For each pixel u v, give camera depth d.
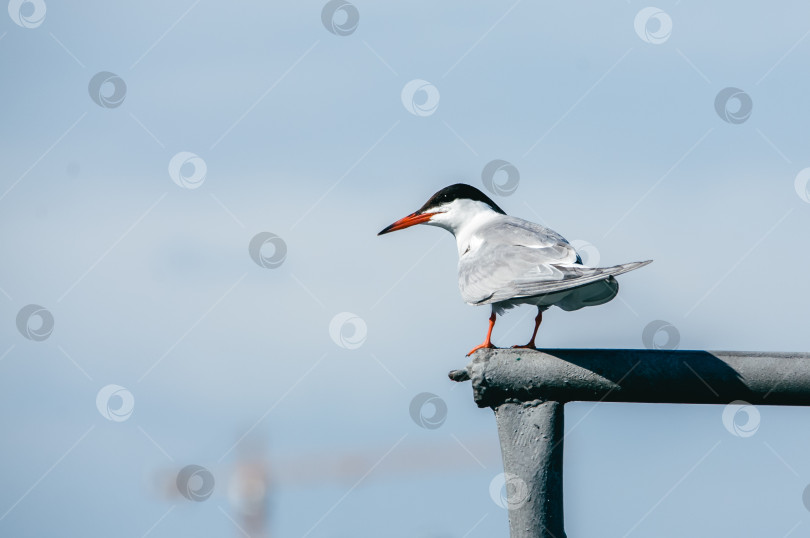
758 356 7.35
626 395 7.44
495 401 7.58
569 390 7.43
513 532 7.43
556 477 7.44
